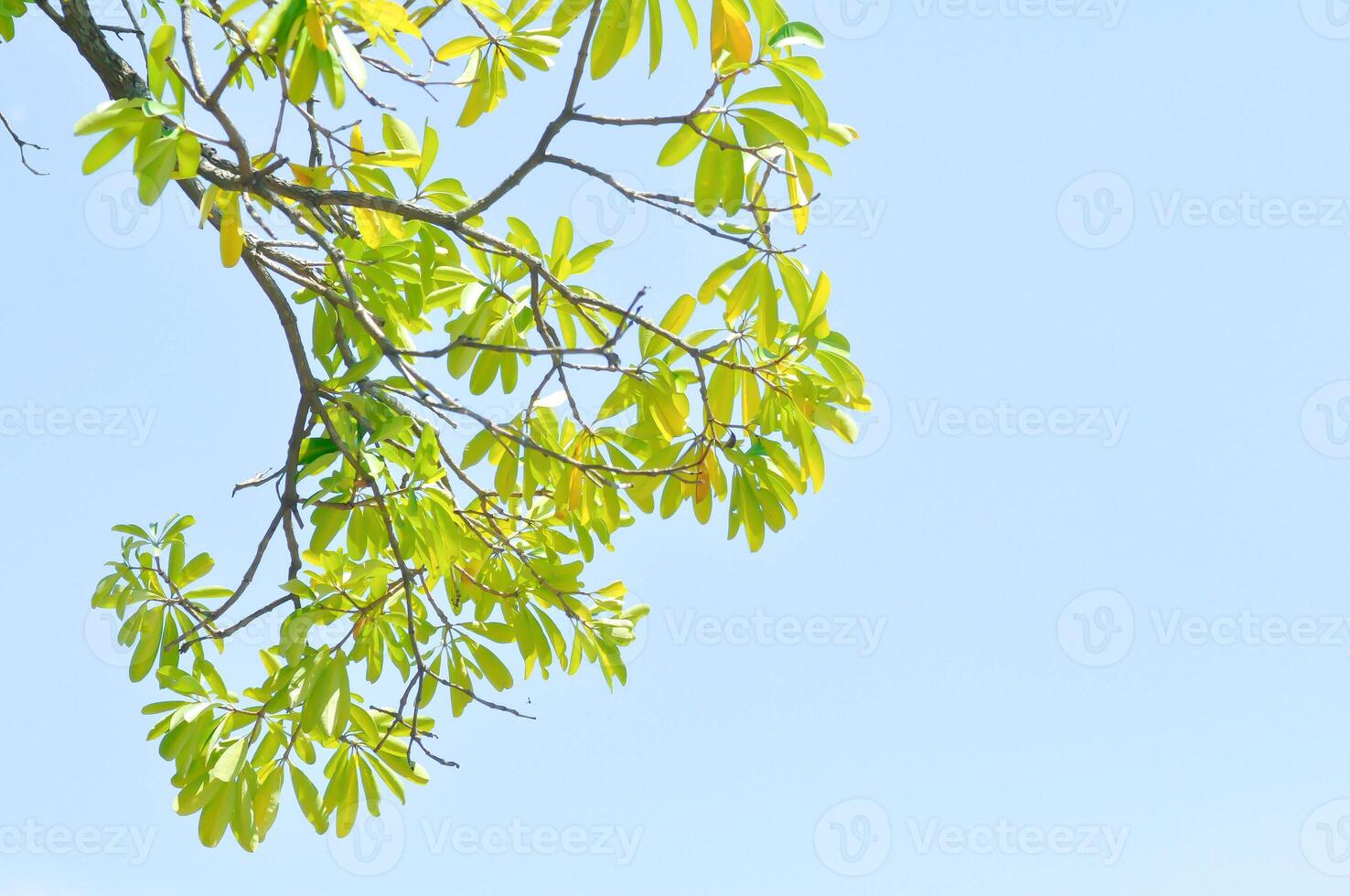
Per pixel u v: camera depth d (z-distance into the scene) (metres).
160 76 2.76
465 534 4.53
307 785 3.83
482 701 3.74
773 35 3.32
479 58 3.69
